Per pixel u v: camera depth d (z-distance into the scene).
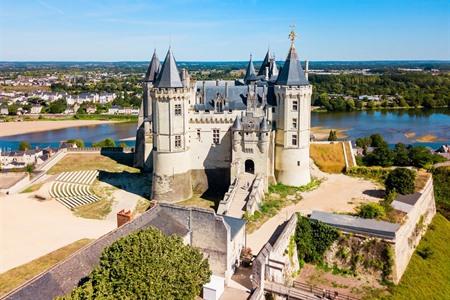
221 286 44.09
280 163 80.44
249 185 73.12
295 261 55.25
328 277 54.38
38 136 197.38
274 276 47.47
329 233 56.44
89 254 38.62
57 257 53.72
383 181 84.25
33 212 72.38
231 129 77.44
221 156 80.50
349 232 55.59
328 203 70.94
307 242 57.06
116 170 97.69
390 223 56.78
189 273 36.62
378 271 53.50
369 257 54.19
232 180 75.62
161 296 33.38
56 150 137.12
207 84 85.62
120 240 35.78
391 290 51.38
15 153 137.88
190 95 77.94
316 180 84.69
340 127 197.50
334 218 58.97
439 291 54.41
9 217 69.88
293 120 78.00
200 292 43.09
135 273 33.19
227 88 82.88
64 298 30.78
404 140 166.62
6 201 78.62
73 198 78.94
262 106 79.69
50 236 61.72
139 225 44.75
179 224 47.16
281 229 56.84
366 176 87.88
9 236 61.94
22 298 31.69
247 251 52.16
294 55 78.69
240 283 46.12
